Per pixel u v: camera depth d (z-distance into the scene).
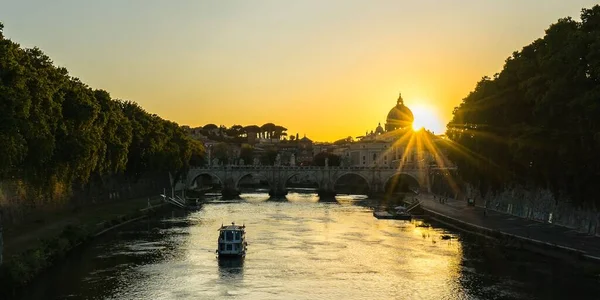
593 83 81.19
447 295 62.25
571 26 92.69
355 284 67.38
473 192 166.38
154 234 105.75
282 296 62.06
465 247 92.25
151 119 183.75
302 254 86.25
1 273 59.16
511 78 111.44
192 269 74.81
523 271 72.75
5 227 83.12
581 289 63.34
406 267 76.62
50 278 67.06
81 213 115.75
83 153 93.31
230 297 61.44
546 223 109.00
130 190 165.75
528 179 117.19
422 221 132.00
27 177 85.44
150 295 61.69
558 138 86.50
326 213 152.75
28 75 73.88
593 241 83.56
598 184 86.25
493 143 114.81
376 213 141.25
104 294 61.44
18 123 65.25
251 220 133.12
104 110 124.94
